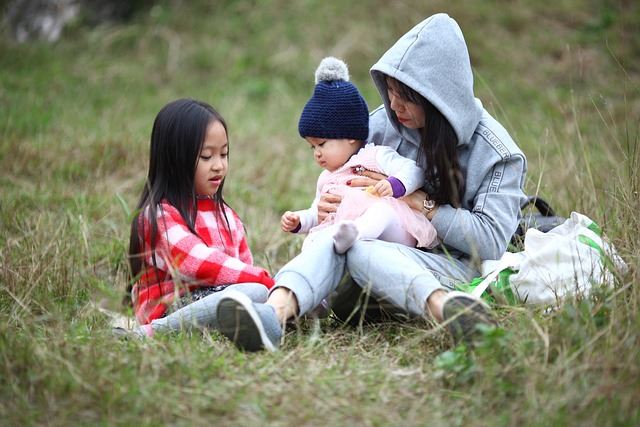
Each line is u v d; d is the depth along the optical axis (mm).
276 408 4422
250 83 16344
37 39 18234
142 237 6113
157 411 4359
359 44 17141
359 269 5465
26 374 4707
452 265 5832
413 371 4891
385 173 5941
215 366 4832
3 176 9883
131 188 10031
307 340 5441
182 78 16812
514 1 18875
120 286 6844
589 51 16953
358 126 6059
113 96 15180
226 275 5961
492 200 5781
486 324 4898
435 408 4465
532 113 14477
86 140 11531
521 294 5680
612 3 18688
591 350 4707
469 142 5934
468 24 17906
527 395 4355
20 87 15000
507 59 16922
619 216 6566
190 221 6098
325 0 18750
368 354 5281
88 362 4730
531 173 9203
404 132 6148
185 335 5395
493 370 4590
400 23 17719
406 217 5730
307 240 5891
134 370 4734
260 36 18000
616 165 7879
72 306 6301
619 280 5535
